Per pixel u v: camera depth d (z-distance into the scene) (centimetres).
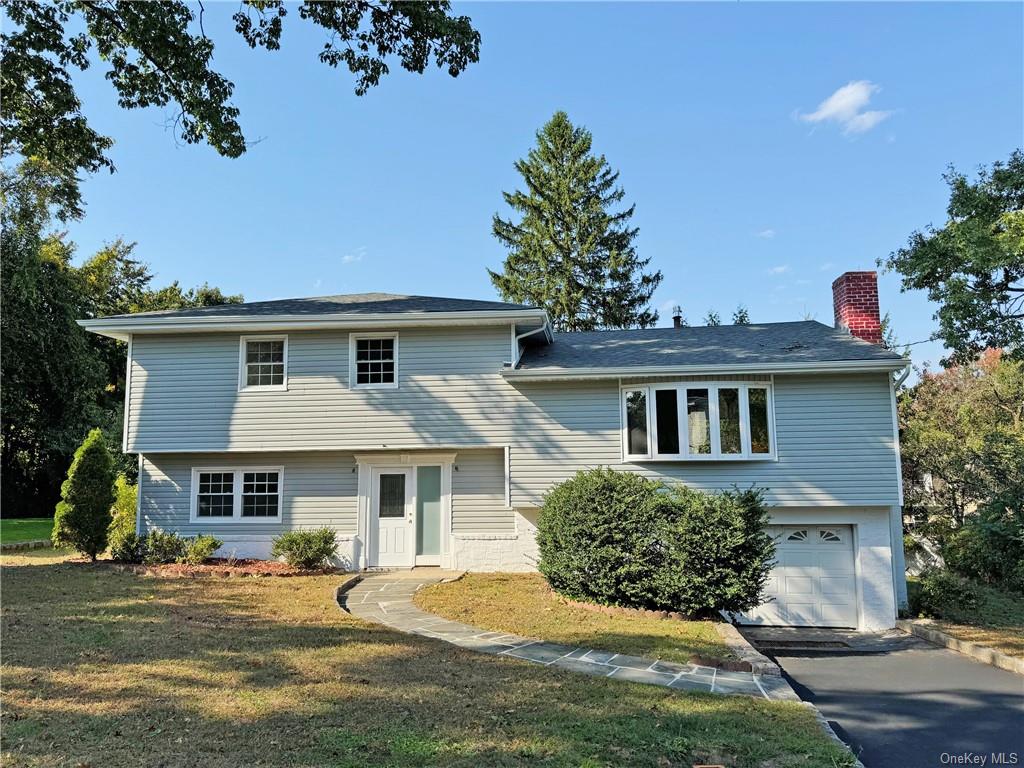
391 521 1563
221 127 1332
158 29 1201
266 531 1571
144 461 1594
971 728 666
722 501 1080
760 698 638
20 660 686
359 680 651
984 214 1917
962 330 2036
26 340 2469
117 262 3578
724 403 1384
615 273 3797
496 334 1507
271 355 1549
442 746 483
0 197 2278
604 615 1049
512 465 1459
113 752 461
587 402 1459
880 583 1349
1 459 3005
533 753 476
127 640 784
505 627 943
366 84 1243
